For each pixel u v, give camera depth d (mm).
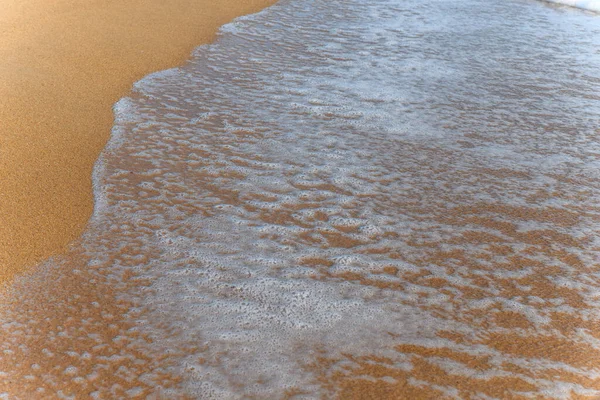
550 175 4125
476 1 7793
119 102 4922
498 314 2984
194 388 2559
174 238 3469
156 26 6504
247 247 3424
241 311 2979
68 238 3434
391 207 3777
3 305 2963
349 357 2727
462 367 2680
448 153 4363
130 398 2504
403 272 3262
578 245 3469
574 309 3018
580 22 7082
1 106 4727
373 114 4875
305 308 3008
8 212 3604
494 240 3504
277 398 2518
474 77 5566
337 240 3494
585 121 4832
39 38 6020
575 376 2639
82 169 4051
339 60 5855
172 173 4055
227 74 5508
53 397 2500
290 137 4523
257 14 7039
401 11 7312
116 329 2854
